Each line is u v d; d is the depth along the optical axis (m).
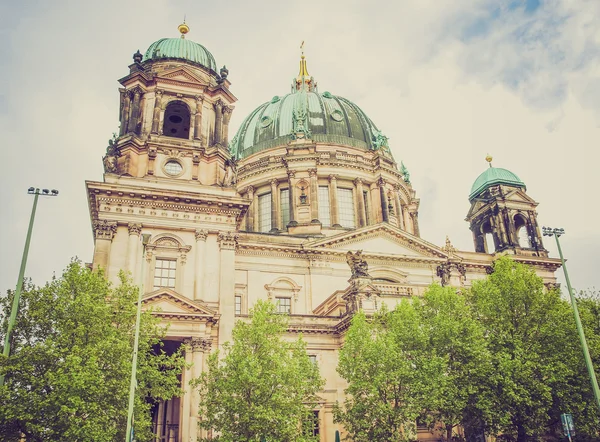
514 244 77.12
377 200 84.19
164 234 51.81
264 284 64.06
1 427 33.00
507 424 44.81
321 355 57.34
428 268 70.88
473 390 44.16
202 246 52.31
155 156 54.75
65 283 37.47
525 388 45.09
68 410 31.89
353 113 94.88
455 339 46.31
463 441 47.41
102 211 50.50
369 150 89.12
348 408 46.56
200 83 59.19
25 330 36.44
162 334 41.16
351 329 47.31
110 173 52.28
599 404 38.00
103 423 34.25
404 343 47.19
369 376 44.97
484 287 51.53
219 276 51.91
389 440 43.12
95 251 48.94
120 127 56.69
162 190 51.78
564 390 45.09
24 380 33.81
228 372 41.00
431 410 44.78
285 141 88.00
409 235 70.69
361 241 69.50
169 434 48.09
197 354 47.06
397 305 51.38
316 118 90.62
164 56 60.69
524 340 48.38
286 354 43.62
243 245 64.44
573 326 46.78
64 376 32.62
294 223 77.69
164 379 38.72
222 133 59.06
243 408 39.84
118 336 37.62
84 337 36.25
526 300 49.66
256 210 84.19
